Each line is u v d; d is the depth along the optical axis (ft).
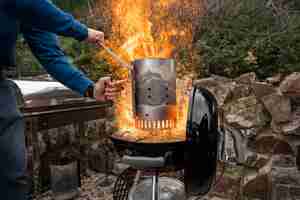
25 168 2.64
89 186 6.93
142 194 4.03
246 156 5.72
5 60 2.52
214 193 5.96
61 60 3.21
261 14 8.39
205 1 8.75
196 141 2.94
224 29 7.88
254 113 5.82
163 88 3.31
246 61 6.63
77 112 7.06
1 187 2.46
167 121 3.40
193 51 7.84
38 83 6.43
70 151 7.13
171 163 3.18
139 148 3.17
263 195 5.50
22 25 2.98
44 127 6.20
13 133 2.54
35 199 6.10
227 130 5.56
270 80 5.98
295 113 5.48
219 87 6.48
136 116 3.50
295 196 4.86
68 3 12.28
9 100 2.60
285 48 6.59
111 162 7.61
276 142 5.54
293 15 8.18
